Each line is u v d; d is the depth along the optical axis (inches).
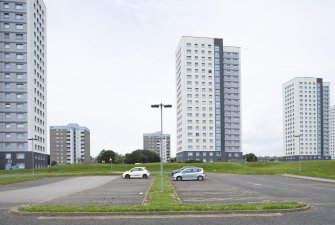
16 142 3750.0
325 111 7391.7
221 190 1082.7
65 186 1366.9
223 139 5551.2
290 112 7544.3
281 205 634.8
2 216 578.9
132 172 1995.6
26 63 3821.4
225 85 5674.2
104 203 738.8
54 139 7647.6
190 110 5467.5
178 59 5846.5
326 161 3186.5
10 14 3818.9
